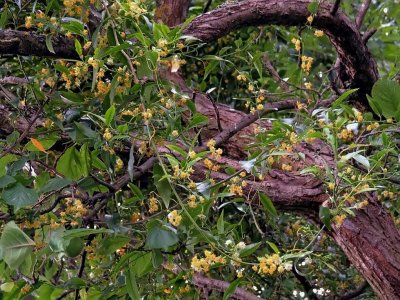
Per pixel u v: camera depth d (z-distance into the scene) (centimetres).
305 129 193
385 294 211
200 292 265
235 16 263
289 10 265
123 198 243
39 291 193
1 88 203
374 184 202
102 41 184
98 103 188
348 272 324
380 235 216
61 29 202
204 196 170
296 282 324
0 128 210
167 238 159
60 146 220
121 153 218
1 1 237
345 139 210
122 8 177
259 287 314
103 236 195
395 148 226
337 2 260
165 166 176
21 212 178
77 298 208
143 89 180
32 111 210
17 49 213
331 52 368
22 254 154
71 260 259
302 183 232
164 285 211
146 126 179
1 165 192
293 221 305
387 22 396
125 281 186
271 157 187
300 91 284
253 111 226
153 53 173
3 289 191
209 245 180
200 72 323
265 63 307
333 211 181
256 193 214
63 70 188
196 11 338
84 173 185
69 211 179
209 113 265
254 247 162
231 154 257
